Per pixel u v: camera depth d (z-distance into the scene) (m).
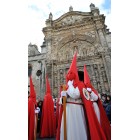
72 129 5.75
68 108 5.98
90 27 26.20
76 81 6.11
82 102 6.20
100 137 5.68
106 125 6.53
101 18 25.81
